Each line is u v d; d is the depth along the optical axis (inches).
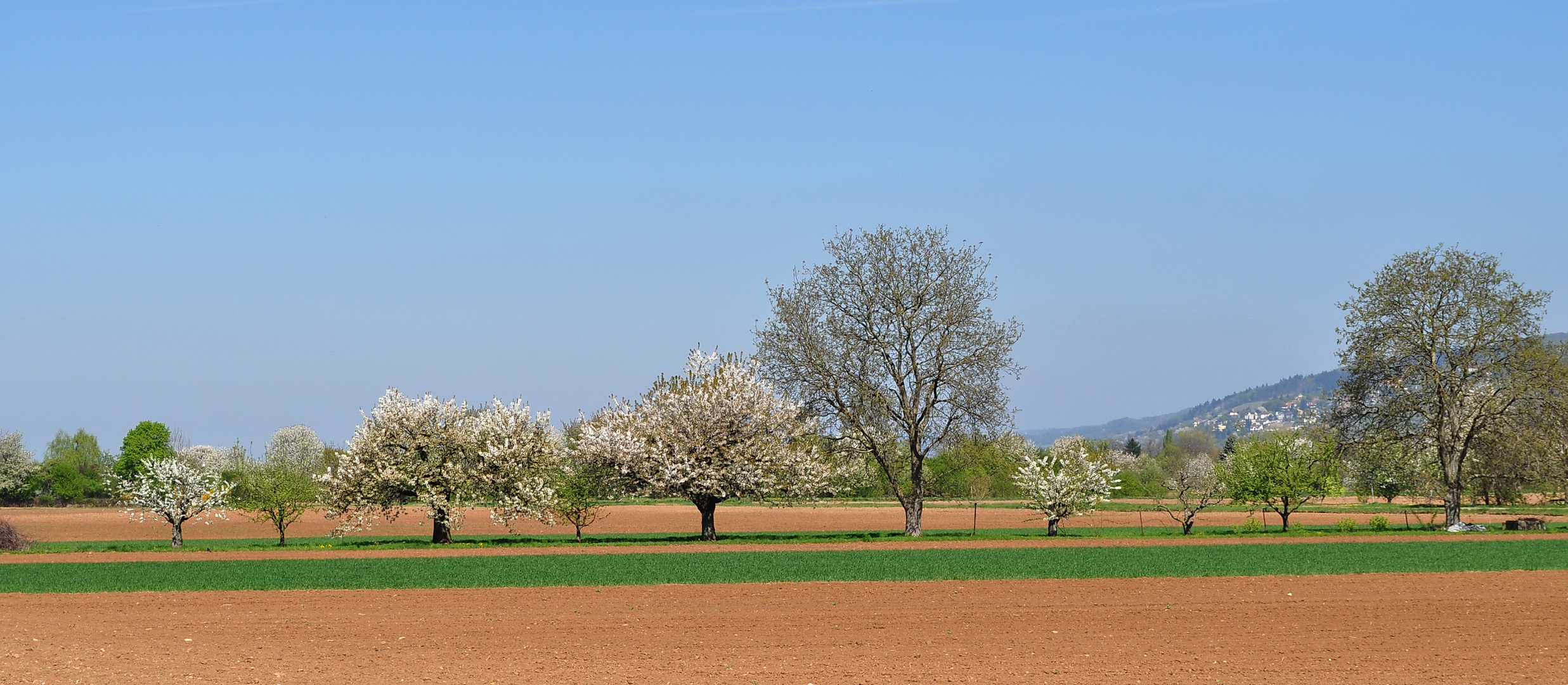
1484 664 813.9
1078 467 2314.2
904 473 2600.9
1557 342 2155.5
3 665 815.7
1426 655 846.5
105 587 1280.8
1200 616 1041.5
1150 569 1438.2
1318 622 1004.6
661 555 1708.9
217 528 2817.4
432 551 1818.4
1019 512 3422.7
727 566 1494.8
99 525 3009.4
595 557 1674.5
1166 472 5467.5
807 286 2145.7
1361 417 2218.3
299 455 4530.0
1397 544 1868.8
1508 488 2303.2
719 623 1011.9
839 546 1909.4
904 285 2127.2
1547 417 2078.0
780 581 1323.8
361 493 2000.5
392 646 896.3
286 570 1461.6
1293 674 781.3
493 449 2016.5
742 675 783.7
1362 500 3863.2
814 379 2091.5
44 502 5059.1
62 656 852.0
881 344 2129.7
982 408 2076.8
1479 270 2129.7
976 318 2095.2
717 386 2122.3
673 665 817.5
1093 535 2208.4
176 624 1010.7
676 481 2023.9
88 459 5457.7
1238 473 2348.7
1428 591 1208.2
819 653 863.1
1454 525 2196.1
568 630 975.6
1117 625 993.5
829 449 2158.0
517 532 2623.0
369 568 1485.0
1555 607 1082.1
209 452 5674.2
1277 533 2209.6
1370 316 2185.0
